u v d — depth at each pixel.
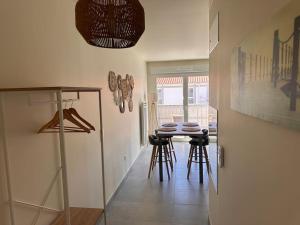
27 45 1.62
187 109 7.11
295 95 0.64
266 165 0.91
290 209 0.71
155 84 7.13
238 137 1.35
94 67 2.85
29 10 1.65
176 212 3.11
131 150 4.91
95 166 2.86
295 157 0.67
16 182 1.52
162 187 3.89
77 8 1.33
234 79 1.40
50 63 1.90
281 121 0.73
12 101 1.50
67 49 2.18
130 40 1.44
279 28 0.73
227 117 1.69
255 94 0.98
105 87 3.25
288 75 0.67
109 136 3.42
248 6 1.10
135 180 4.20
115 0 1.28
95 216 1.99
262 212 0.96
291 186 0.70
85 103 2.60
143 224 2.85
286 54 0.69
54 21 1.96
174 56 6.15
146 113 6.67
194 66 6.84
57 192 1.98
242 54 1.19
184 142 7.04
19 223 1.54
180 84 7.09
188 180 4.15
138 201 3.43
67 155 2.17
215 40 2.23
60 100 1.38
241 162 1.29
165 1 2.50
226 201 1.76
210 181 2.79
